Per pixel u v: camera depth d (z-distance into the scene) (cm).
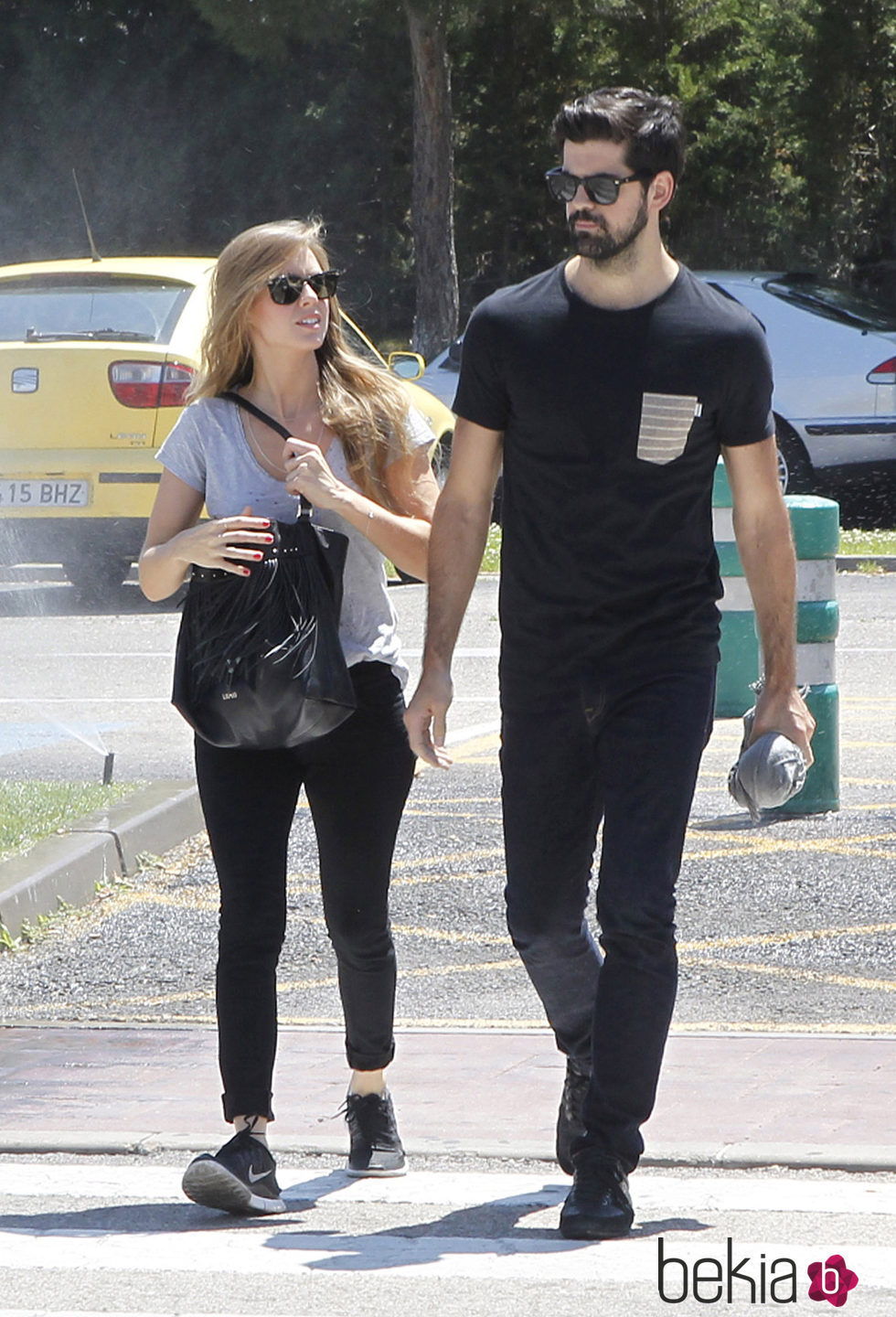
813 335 4588
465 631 3516
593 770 1099
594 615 1075
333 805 1130
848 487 4606
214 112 10181
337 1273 1008
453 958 1667
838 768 2225
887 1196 1107
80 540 3600
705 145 9019
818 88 8375
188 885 1922
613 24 8556
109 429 3556
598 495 1056
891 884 1834
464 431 1096
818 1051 1380
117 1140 1222
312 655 1073
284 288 1116
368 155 10275
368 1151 1166
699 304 1062
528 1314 945
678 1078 1320
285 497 1133
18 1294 987
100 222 10300
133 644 3406
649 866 1040
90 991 1595
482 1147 1201
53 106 10162
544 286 1079
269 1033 1113
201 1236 1070
